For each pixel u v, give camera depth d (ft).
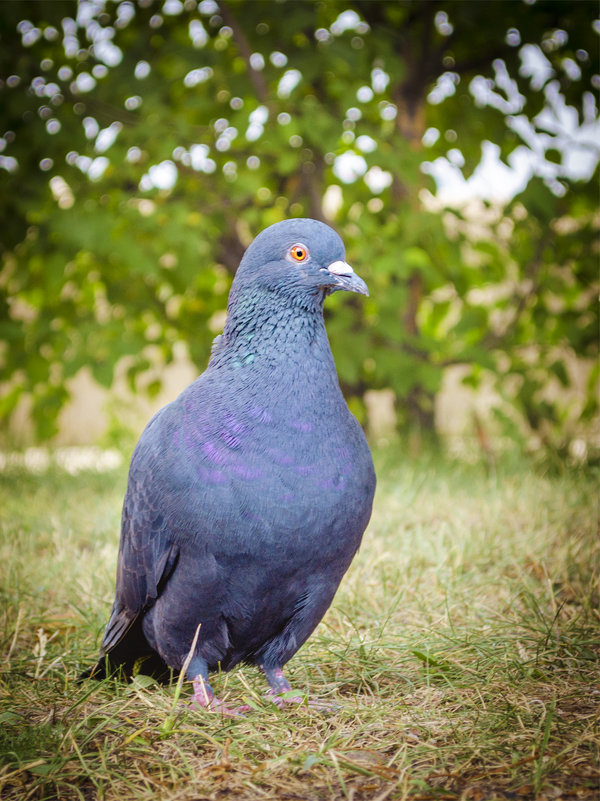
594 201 20.80
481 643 9.32
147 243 18.93
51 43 19.65
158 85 18.75
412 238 19.57
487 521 13.85
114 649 9.09
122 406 25.22
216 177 20.25
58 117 18.07
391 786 6.53
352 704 8.30
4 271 20.97
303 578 8.12
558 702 7.84
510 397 20.94
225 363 8.38
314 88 20.92
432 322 23.79
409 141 21.33
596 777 6.40
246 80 19.61
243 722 7.75
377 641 9.46
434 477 17.74
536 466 18.85
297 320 8.26
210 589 8.01
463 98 21.47
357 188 20.98
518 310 21.71
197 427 7.97
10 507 16.89
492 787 6.40
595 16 19.72
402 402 22.66
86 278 21.35
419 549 12.64
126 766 6.99
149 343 21.67
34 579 12.12
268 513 7.74
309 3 18.98
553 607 10.55
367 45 19.56
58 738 7.32
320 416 8.00
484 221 21.42
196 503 7.82
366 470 8.27
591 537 12.67
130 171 18.78
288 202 22.03
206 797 6.48
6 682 8.90
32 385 20.97
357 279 8.33
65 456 23.12
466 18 19.21
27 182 18.56
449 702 8.13
